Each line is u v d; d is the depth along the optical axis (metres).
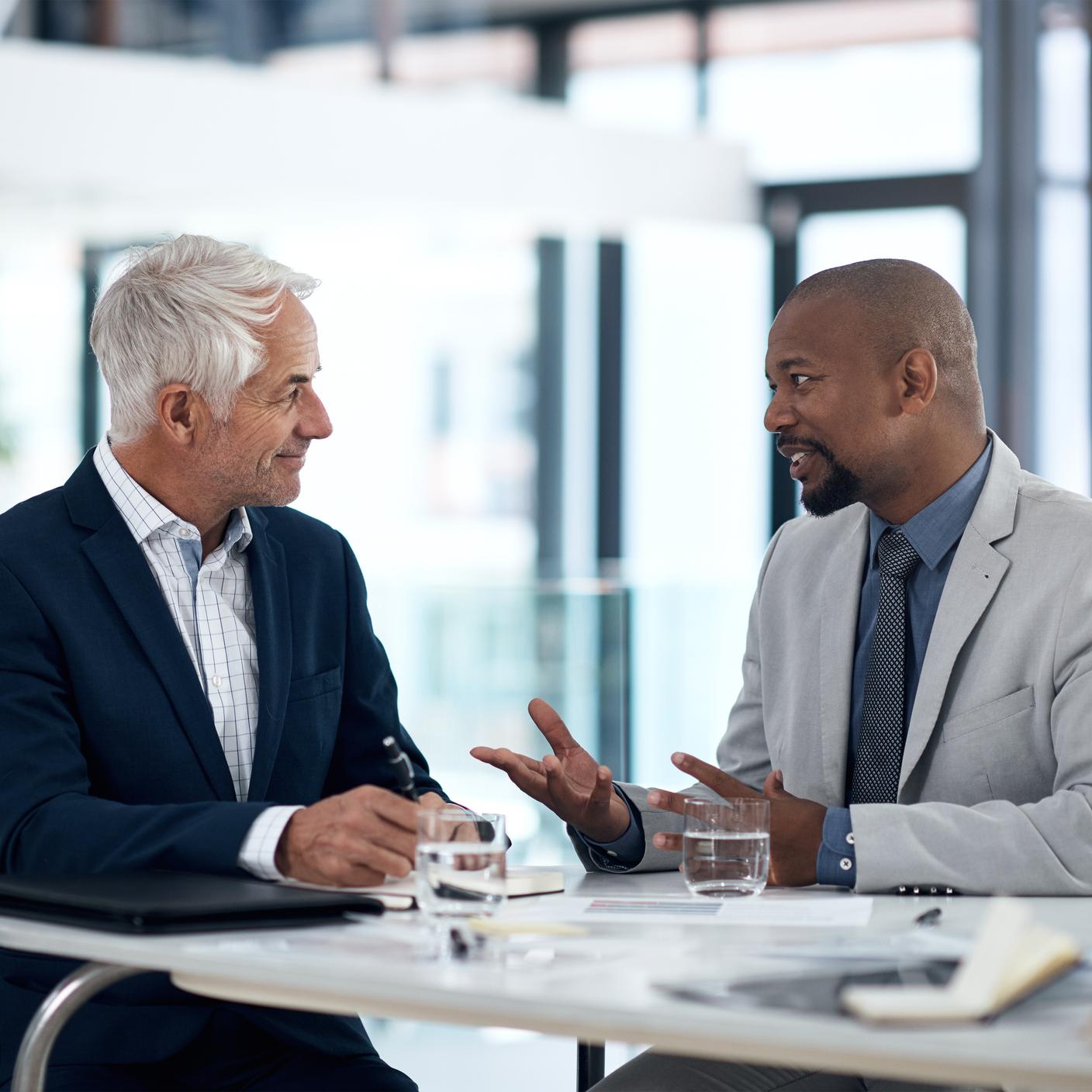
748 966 1.95
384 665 3.40
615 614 5.20
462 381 10.96
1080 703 2.82
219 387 2.93
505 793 5.25
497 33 11.16
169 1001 2.73
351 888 2.47
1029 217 9.25
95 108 6.98
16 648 2.81
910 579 3.14
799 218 10.26
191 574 3.07
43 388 9.80
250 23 9.81
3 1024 2.75
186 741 2.92
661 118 10.98
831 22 10.30
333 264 10.65
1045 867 2.59
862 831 2.63
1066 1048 1.60
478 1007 1.82
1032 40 9.26
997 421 9.22
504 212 8.38
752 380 10.47
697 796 3.17
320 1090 2.74
